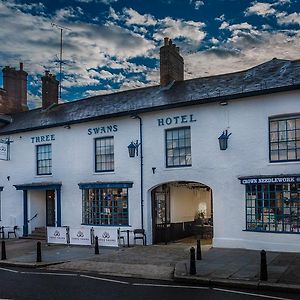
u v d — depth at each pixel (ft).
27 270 41.98
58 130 68.44
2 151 73.51
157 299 28.76
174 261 43.16
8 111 86.69
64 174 67.00
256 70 57.11
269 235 46.80
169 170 55.52
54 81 81.87
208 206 71.72
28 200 72.28
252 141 49.03
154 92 64.39
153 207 58.39
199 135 53.16
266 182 46.98
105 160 63.00
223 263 39.83
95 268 41.14
